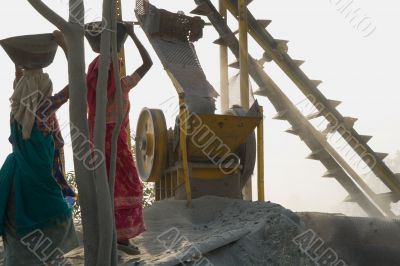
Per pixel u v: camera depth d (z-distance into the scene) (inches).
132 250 248.7
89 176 198.1
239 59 400.2
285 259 262.7
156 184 365.7
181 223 299.0
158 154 344.8
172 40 363.6
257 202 310.8
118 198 250.4
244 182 352.2
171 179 345.7
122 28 257.3
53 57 210.5
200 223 310.2
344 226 282.2
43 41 206.4
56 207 202.5
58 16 192.9
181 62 351.6
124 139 255.1
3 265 221.1
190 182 336.8
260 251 260.7
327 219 285.1
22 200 199.8
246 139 343.6
